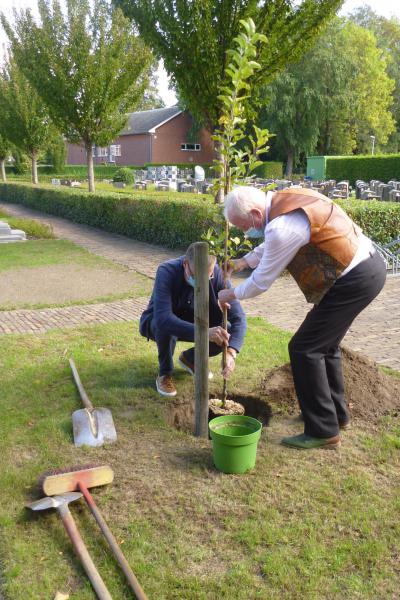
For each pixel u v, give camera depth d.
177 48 11.53
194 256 3.42
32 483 3.13
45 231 14.12
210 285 4.10
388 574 2.42
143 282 8.74
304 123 42.00
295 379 3.39
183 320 4.18
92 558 2.56
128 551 2.58
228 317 4.13
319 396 3.36
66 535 2.71
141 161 51.25
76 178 42.56
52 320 6.59
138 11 11.59
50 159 49.50
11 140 26.69
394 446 3.48
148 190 28.36
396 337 5.76
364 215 9.91
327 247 3.07
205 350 3.55
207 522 2.78
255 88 11.63
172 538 2.67
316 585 2.36
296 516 2.81
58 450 3.48
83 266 10.12
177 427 3.95
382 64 50.22
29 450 3.49
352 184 34.59
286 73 39.72
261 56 11.07
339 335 3.32
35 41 17.16
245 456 3.17
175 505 2.92
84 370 4.76
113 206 14.69
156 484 3.11
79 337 5.79
